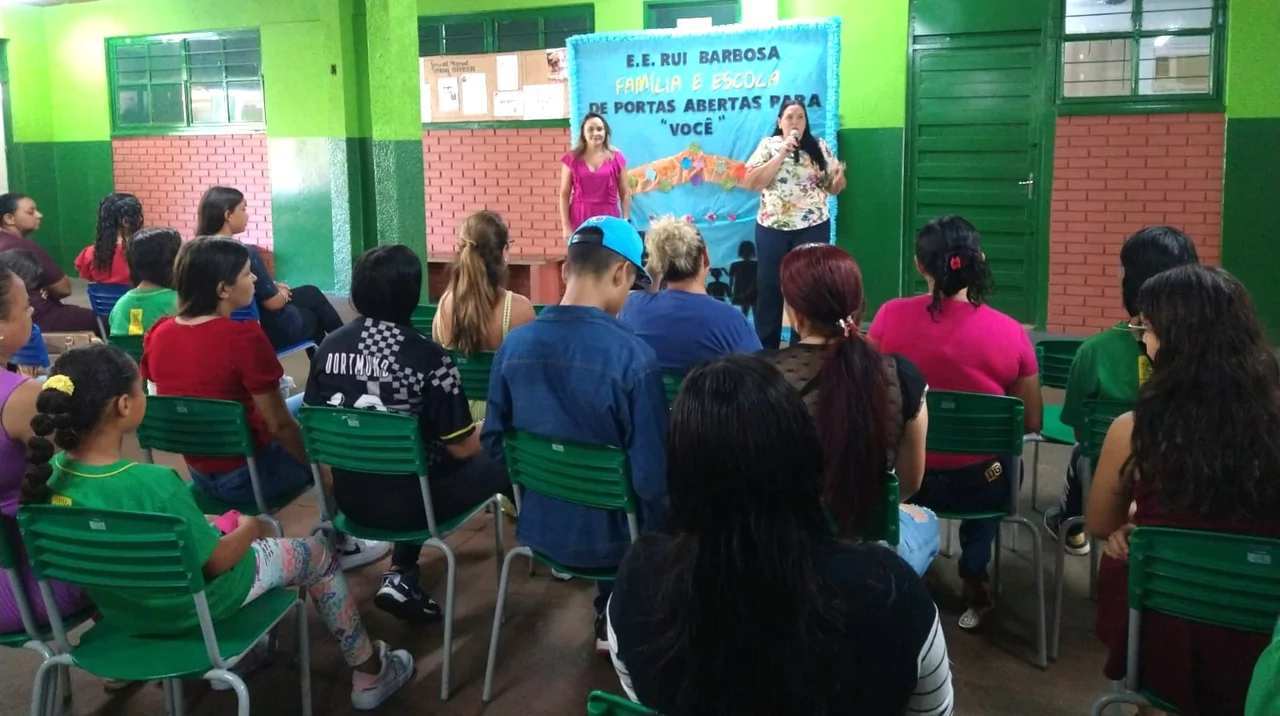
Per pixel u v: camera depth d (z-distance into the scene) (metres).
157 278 3.87
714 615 1.13
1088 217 6.33
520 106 7.80
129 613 2.07
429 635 2.98
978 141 6.49
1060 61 6.23
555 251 7.92
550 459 2.39
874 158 6.69
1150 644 1.82
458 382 2.72
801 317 2.17
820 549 1.18
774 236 5.61
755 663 1.13
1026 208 6.47
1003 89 6.38
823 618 1.13
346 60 8.34
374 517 2.71
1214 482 1.73
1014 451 2.64
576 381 2.33
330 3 8.29
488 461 2.83
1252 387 1.74
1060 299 6.49
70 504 1.96
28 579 2.13
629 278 2.45
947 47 6.46
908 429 2.25
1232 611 1.70
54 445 2.05
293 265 8.99
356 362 2.67
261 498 2.84
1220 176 6.00
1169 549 1.73
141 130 9.51
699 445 1.14
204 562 2.01
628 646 1.25
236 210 4.22
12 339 2.43
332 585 2.48
